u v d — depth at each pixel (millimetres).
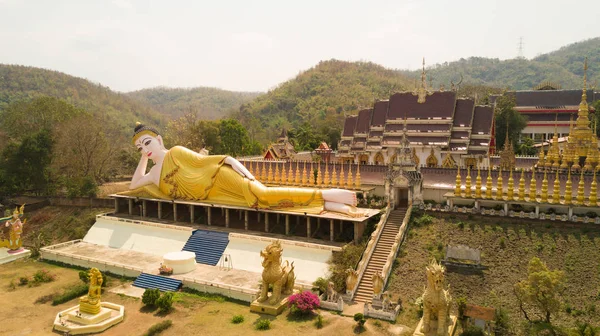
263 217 54531
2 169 75000
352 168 57781
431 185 49281
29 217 66875
